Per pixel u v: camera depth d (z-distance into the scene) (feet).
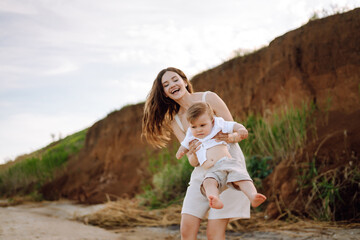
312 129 22.97
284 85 28.68
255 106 30.91
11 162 51.96
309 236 15.15
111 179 40.70
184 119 12.19
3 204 38.55
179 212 22.71
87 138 52.06
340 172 18.31
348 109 24.13
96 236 17.78
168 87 11.93
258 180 22.21
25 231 17.71
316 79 26.71
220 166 10.36
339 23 26.61
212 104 11.61
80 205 34.37
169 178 27.02
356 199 17.22
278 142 24.29
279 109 27.89
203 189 10.34
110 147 45.37
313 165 19.11
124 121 46.29
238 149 11.11
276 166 22.17
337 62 25.91
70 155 51.88
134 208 25.73
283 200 19.31
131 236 18.12
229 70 35.27
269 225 17.69
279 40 30.27
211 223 10.73
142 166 37.40
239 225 18.12
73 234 17.80
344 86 25.03
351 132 20.02
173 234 18.31
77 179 44.27
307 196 18.57
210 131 10.69
